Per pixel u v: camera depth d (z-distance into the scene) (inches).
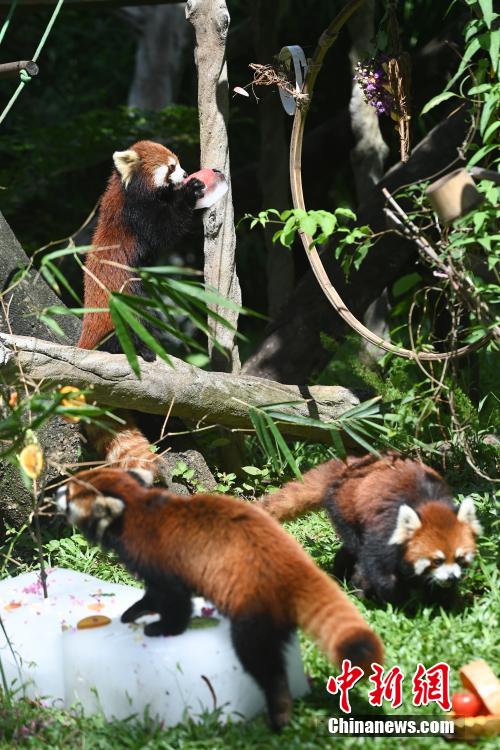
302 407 402.6
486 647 270.4
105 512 253.3
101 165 783.7
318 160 706.8
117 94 1039.6
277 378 481.7
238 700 248.5
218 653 247.8
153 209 415.2
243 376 398.0
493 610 290.7
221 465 426.9
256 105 920.9
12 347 328.2
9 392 302.7
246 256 884.6
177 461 398.6
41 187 769.6
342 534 319.0
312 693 259.1
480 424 446.6
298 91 369.4
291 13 789.2
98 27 1061.8
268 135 617.6
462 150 359.3
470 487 398.3
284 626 233.5
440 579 281.1
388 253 473.7
